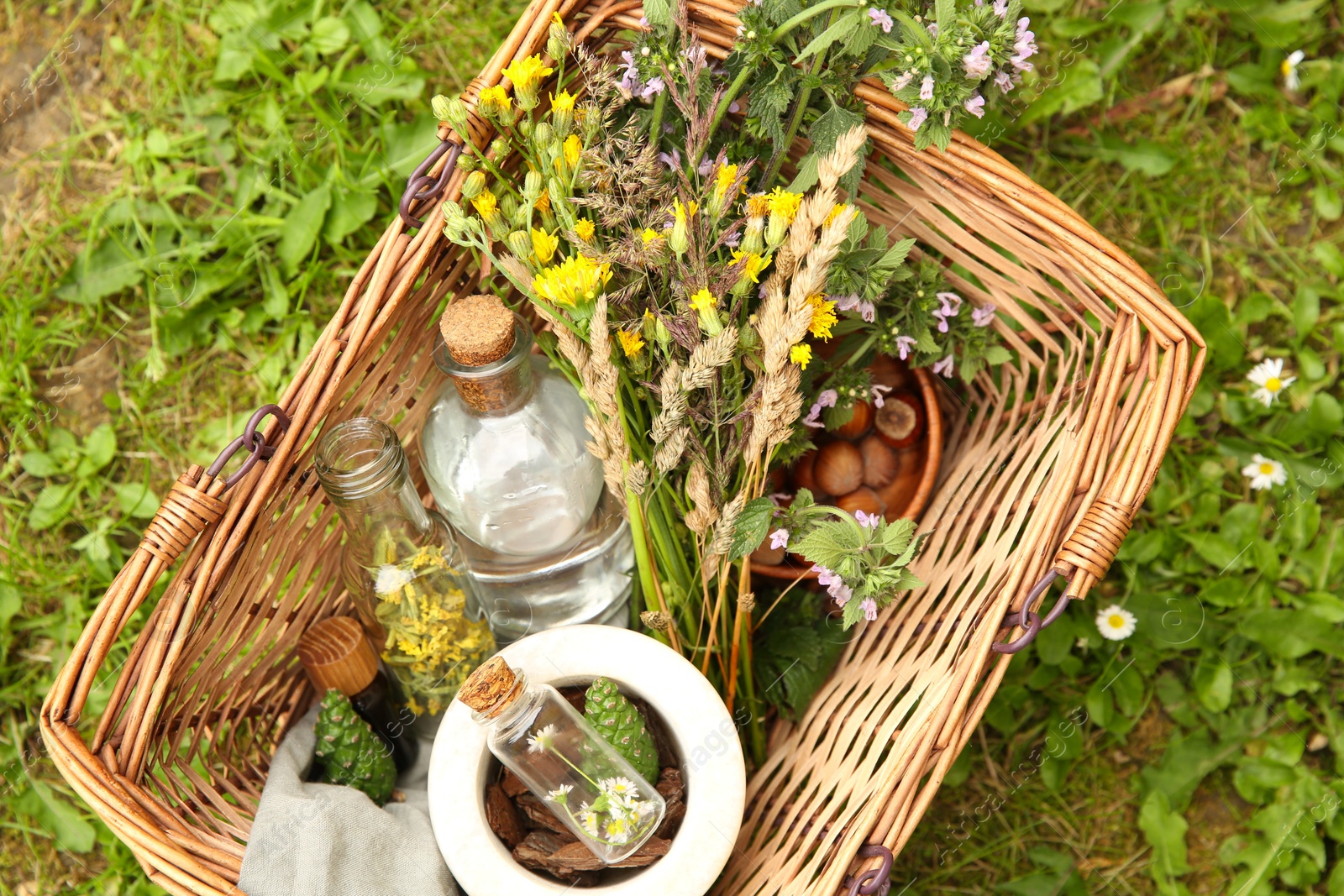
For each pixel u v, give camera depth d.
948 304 0.86
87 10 1.28
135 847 0.66
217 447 1.28
